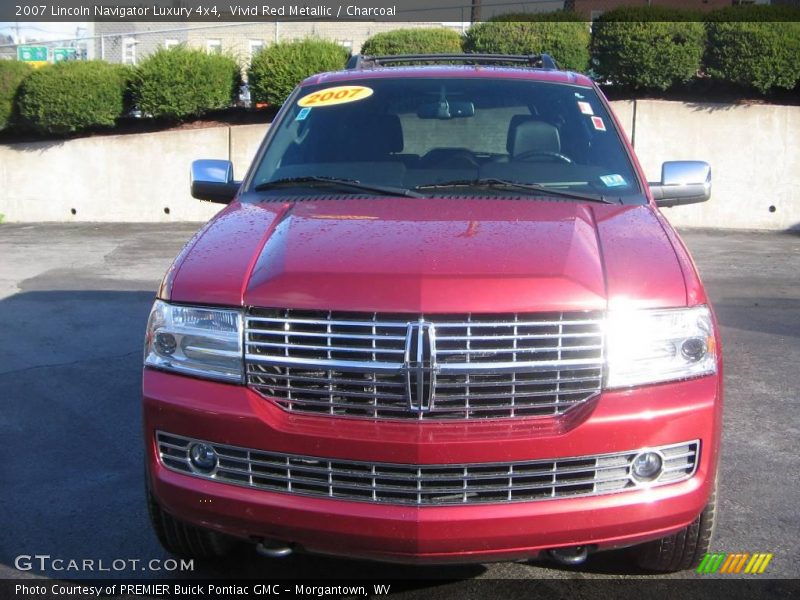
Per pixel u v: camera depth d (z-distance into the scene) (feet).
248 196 14.07
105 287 32.53
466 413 10.09
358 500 10.09
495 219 12.05
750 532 13.55
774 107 48.47
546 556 10.36
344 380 10.18
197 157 54.70
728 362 22.41
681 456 10.37
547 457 9.93
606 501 10.07
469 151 14.89
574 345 10.13
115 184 55.47
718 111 49.16
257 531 10.45
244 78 56.70
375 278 10.29
